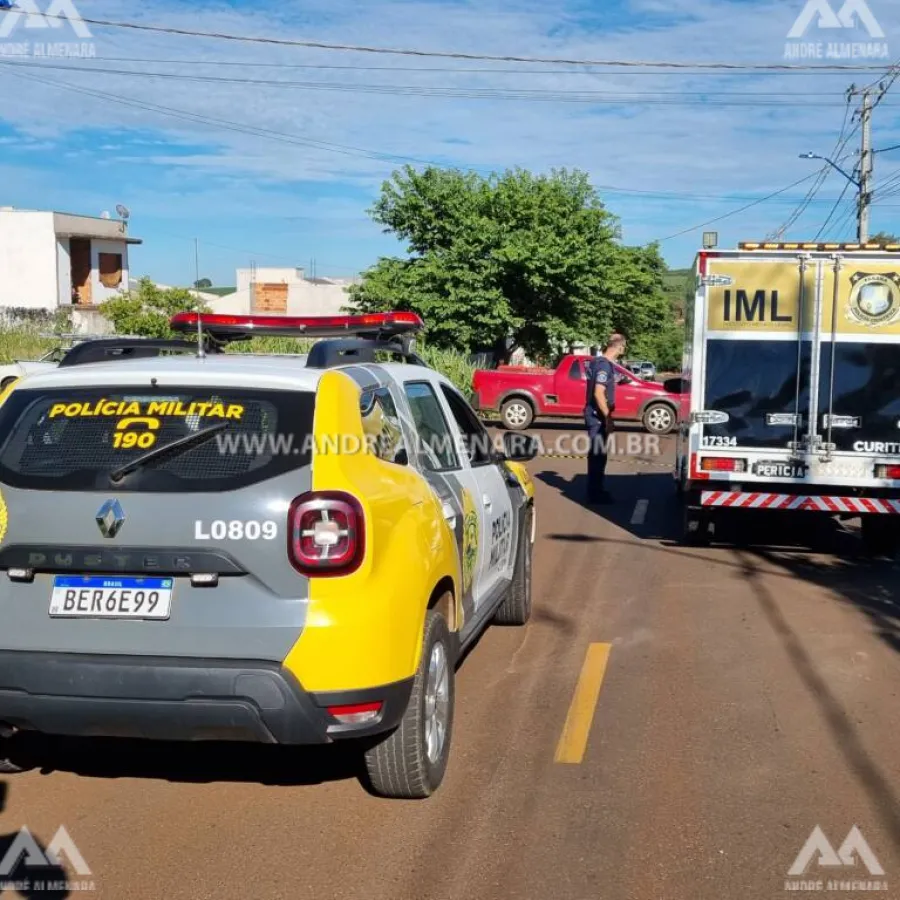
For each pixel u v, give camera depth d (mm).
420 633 4289
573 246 29188
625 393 23469
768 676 6293
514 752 5105
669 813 4430
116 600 3951
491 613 6141
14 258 42188
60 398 4262
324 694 3863
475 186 29859
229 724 3891
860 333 9398
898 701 5848
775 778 4793
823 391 9469
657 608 7988
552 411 24078
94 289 44656
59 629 3965
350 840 4207
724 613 7824
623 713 5648
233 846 4164
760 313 9516
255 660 3869
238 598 3906
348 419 4211
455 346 29016
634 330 50312
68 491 4012
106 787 4754
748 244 9734
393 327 5965
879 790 4664
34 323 31172
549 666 6504
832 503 9492
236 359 4797
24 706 3973
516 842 4184
